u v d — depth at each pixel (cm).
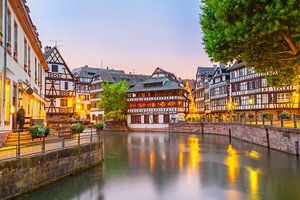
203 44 1434
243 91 6056
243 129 4038
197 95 9031
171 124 6562
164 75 7481
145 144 3791
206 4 1388
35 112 2767
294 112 5066
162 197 1328
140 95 7469
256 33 1137
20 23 1970
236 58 1373
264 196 1310
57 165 1500
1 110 1491
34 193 1289
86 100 8775
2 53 1491
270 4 1088
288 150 2458
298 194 1332
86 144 1859
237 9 1151
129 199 1293
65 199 1259
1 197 1092
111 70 9525
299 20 1053
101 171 1858
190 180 1644
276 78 1683
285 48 1318
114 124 7438
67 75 5328
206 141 4147
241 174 1781
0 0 1480
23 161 1225
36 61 2850
